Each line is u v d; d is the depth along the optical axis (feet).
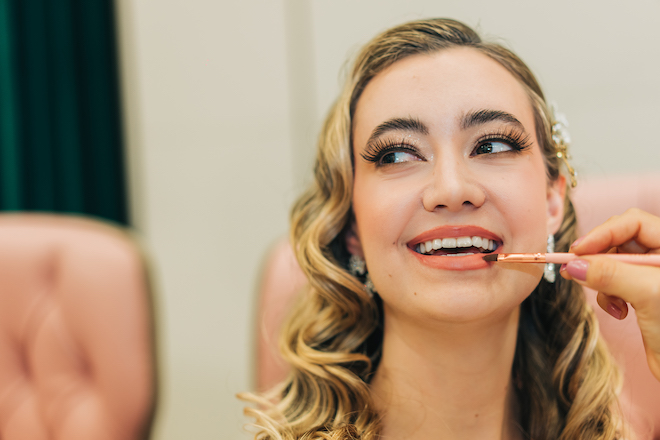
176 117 5.04
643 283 1.63
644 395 3.09
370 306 2.61
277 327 3.58
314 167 2.78
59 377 3.69
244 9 4.75
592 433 2.42
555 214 2.45
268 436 2.35
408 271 2.03
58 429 3.65
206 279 5.06
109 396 3.60
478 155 2.05
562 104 3.93
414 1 4.17
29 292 3.72
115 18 5.09
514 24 3.94
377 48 2.31
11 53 4.94
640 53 3.76
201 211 5.04
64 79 5.01
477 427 2.20
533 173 2.08
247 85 4.82
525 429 2.57
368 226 2.13
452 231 1.97
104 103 5.09
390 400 2.31
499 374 2.21
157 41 5.04
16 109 4.99
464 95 2.03
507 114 2.04
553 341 2.68
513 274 1.97
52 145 5.08
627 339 3.14
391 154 2.11
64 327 3.70
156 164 5.12
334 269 2.52
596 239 1.86
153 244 5.15
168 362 5.09
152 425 3.71
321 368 2.50
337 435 2.21
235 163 4.92
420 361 2.20
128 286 3.68
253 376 3.64
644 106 3.78
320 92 4.55
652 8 3.72
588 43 3.85
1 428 3.73
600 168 3.89
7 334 3.74
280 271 3.70
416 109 2.04
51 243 3.77
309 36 4.54
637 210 1.93
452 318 1.92
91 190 5.16
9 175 5.01
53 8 4.96
